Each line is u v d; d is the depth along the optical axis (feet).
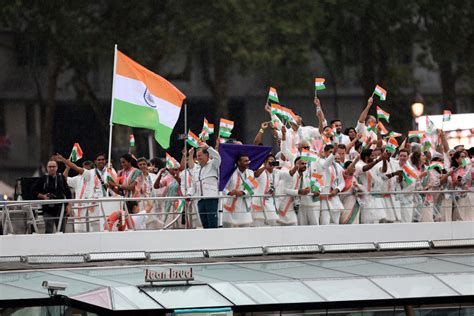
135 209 280.51
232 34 497.46
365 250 288.10
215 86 514.27
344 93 534.37
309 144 292.20
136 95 284.82
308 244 284.00
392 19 531.50
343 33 530.27
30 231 266.57
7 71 505.66
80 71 505.25
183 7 499.51
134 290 255.70
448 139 343.87
